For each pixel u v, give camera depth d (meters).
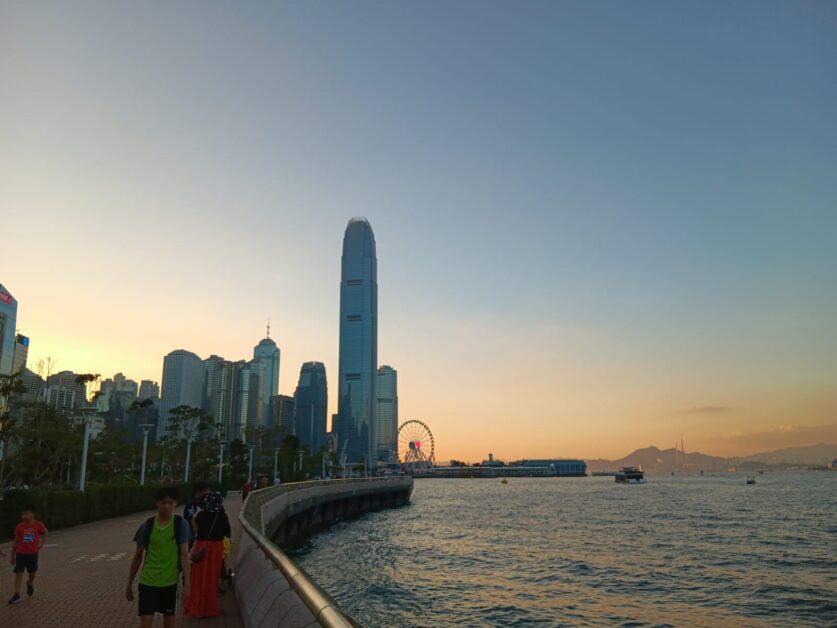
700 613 27.08
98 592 14.41
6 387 72.06
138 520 38.75
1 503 26.14
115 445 109.19
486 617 26.12
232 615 11.71
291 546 54.47
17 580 13.23
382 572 37.97
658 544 51.91
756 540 54.50
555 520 78.31
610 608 27.92
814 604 28.75
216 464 132.00
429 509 105.62
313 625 6.88
